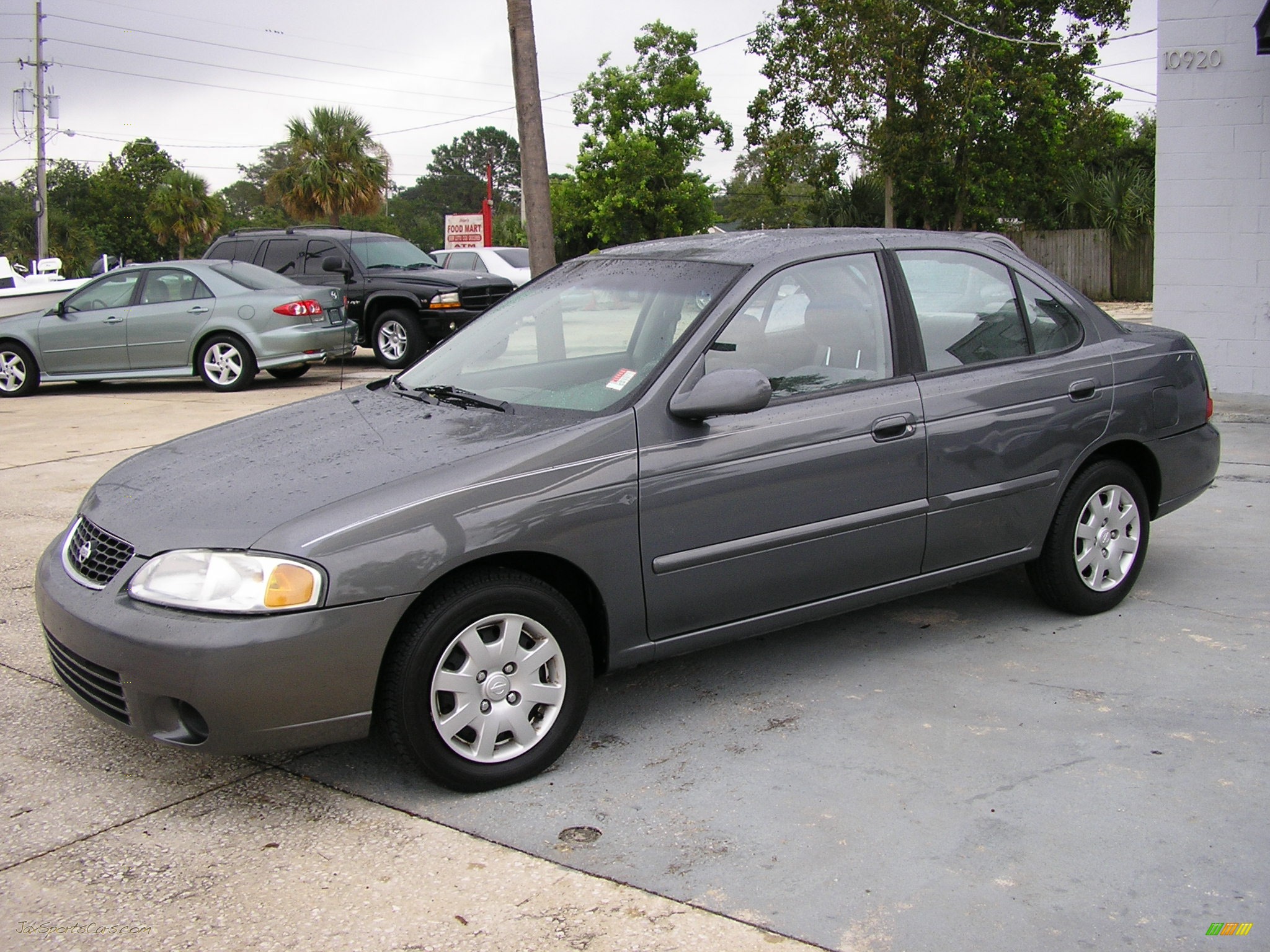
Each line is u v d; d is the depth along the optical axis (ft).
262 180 351.25
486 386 13.60
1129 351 15.61
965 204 108.58
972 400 13.88
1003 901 9.03
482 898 9.23
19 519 22.04
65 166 235.81
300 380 45.80
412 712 10.51
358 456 11.51
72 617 10.66
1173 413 15.96
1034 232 103.30
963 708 12.79
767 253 13.34
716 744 12.08
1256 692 13.01
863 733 12.25
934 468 13.56
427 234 296.30
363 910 9.09
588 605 11.90
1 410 38.58
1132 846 9.80
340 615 10.03
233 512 10.68
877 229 14.58
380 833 10.35
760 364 12.67
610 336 13.26
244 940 8.71
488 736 11.01
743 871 9.56
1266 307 33.50
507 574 10.99
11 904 9.24
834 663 14.32
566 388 12.66
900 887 9.27
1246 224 33.45
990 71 103.96
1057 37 108.06
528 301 14.97
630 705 13.19
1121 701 12.87
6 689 13.79
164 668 9.94
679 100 124.36
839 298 13.41
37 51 135.03
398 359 47.98
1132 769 11.21
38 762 11.90
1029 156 107.96
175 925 8.92
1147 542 16.16
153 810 10.85
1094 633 15.07
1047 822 10.25
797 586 12.82
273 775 11.57
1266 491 22.47
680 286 13.16
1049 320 15.21
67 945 8.66
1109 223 100.01
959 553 14.08
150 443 30.53
